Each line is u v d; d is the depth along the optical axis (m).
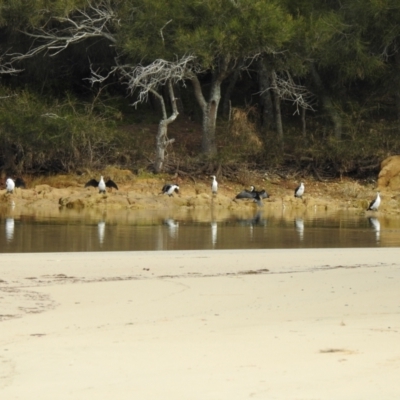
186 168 83.31
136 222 56.12
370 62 80.81
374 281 30.11
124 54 85.50
